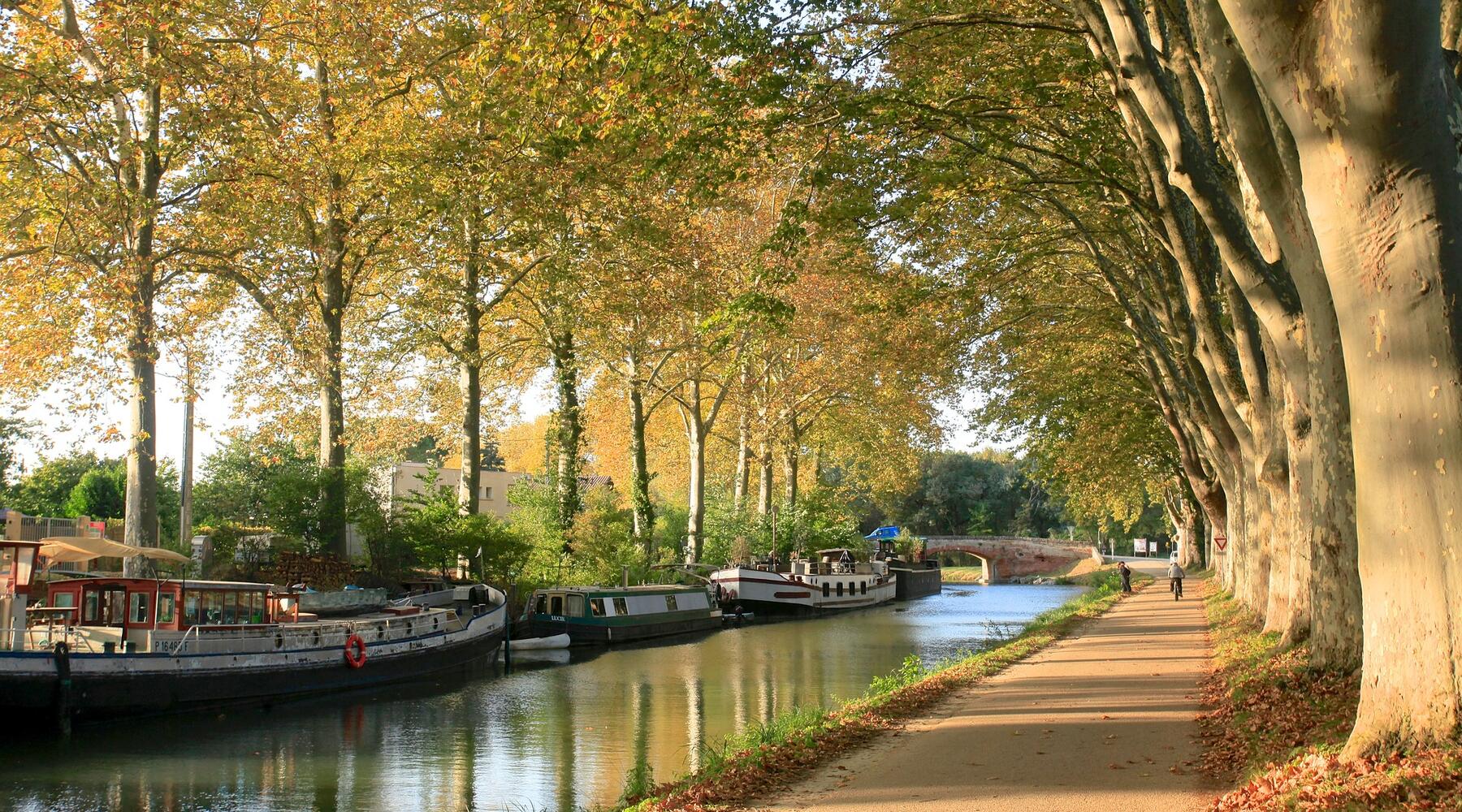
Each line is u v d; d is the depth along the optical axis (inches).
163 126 1040.2
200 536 1481.3
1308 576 696.4
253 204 1165.7
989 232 1088.8
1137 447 2036.2
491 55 658.8
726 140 704.4
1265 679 582.9
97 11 967.0
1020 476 4849.9
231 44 1135.6
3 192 1078.4
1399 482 304.2
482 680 1149.7
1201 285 751.1
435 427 1804.9
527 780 655.1
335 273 1378.0
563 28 593.9
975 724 561.9
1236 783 388.5
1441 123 289.3
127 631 965.2
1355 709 438.9
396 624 1136.2
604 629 1574.8
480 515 1593.3
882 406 2347.4
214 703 922.1
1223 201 535.8
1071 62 781.3
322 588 1318.9
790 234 736.3
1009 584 3978.8
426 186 1146.7
